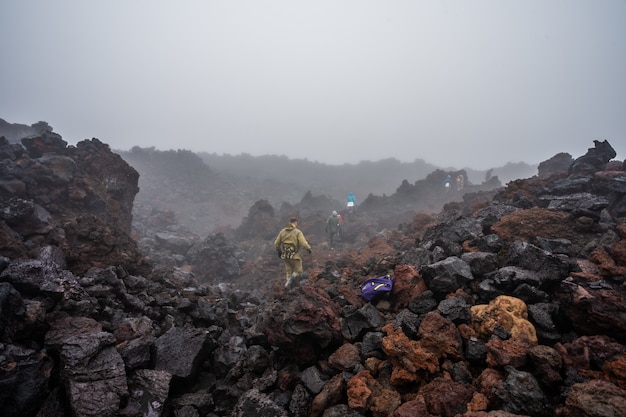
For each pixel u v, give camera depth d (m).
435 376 3.47
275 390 3.92
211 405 3.81
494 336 3.57
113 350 3.65
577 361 3.18
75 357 3.31
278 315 4.41
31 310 3.59
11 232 6.24
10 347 3.14
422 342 3.71
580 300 3.65
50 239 6.75
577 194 7.76
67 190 10.08
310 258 13.94
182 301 6.03
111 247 7.30
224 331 5.62
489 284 4.48
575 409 2.48
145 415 3.26
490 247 5.74
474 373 3.47
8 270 4.17
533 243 6.07
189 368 4.03
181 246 16.45
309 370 3.96
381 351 4.00
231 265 14.55
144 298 5.92
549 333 3.65
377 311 4.73
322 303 4.83
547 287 4.39
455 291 4.61
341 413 3.22
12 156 10.02
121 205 13.38
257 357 4.44
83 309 4.39
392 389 3.47
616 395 2.44
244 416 3.40
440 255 5.83
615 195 7.71
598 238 5.84
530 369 3.22
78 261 6.57
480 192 19.36
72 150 11.93
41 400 3.04
